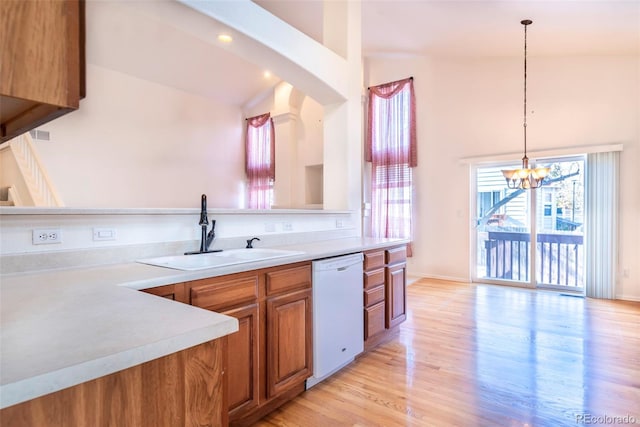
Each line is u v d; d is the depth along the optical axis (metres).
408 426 1.84
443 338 3.11
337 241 3.12
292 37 2.97
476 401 2.07
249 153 7.97
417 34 4.62
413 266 5.94
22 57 0.52
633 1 2.88
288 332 2.04
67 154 5.48
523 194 5.08
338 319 2.40
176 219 2.12
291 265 2.08
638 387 2.20
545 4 3.18
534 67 4.88
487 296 4.59
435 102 5.70
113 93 5.98
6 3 0.51
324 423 1.88
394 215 6.02
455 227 5.56
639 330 3.26
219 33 2.61
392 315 3.05
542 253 5.00
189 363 0.80
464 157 5.45
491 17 3.63
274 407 2.01
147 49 5.66
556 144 4.72
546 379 2.32
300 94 7.14
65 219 1.68
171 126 6.75
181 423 0.78
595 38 3.85
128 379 0.70
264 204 7.70
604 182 4.39
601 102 4.44
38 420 0.59
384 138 6.12
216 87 7.12
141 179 6.31
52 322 0.86
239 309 1.76
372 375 2.42
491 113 5.22
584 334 3.16
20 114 0.62
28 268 1.56
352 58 3.67
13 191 4.32
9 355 0.65
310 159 6.96
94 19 4.69
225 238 2.38
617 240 4.34
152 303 1.05
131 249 1.91
